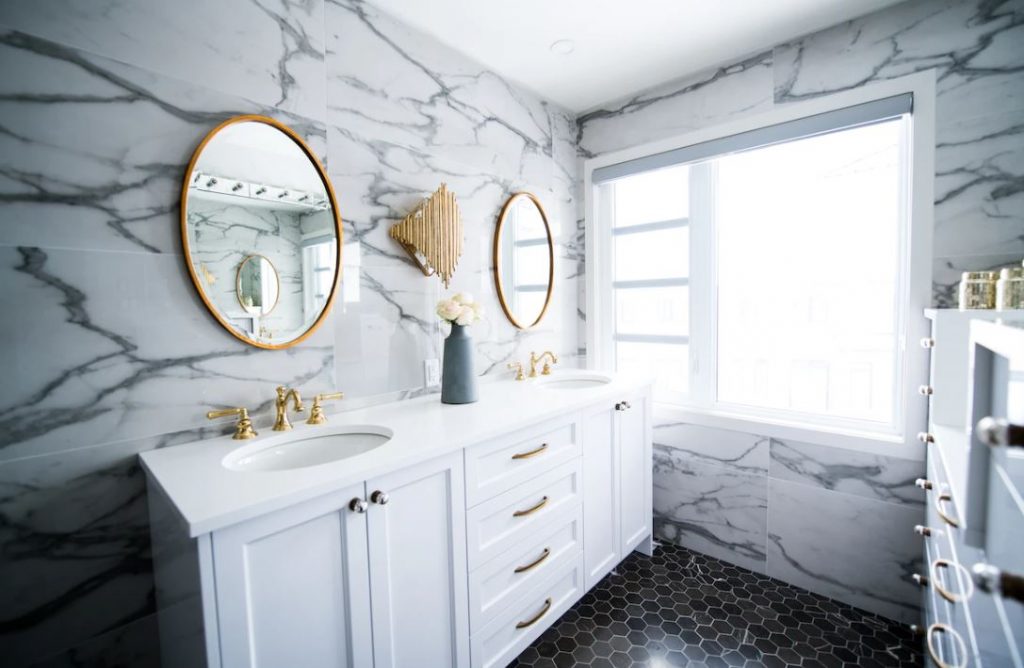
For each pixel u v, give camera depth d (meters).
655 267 2.43
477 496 1.29
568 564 1.64
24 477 0.98
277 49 1.34
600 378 2.19
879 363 1.86
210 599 0.80
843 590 1.81
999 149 1.46
